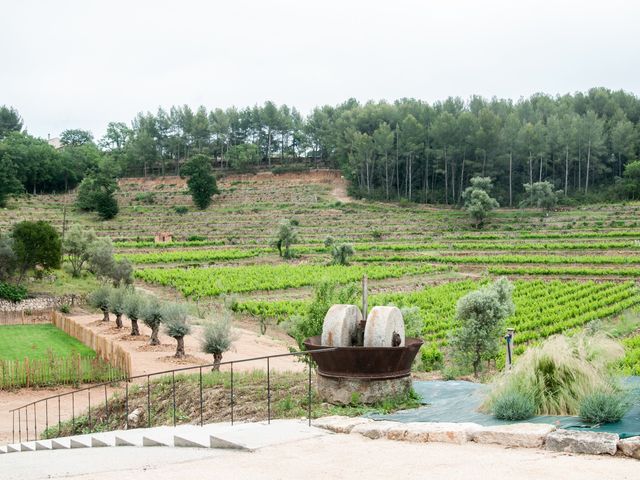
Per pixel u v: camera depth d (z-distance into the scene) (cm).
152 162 17438
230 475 859
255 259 9819
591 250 9281
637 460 842
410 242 10875
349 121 17450
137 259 9338
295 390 1764
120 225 12669
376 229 11825
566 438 905
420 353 3450
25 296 6100
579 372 1186
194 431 1266
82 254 7431
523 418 1138
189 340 4700
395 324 1456
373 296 6009
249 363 3719
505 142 14425
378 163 15362
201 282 7388
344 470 856
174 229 12462
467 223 11856
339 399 1420
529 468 816
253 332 5297
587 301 6109
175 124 18788
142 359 3928
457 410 1278
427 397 1503
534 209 12850
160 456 1041
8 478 959
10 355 4047
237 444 1036
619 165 14875
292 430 1128
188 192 15150
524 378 1219
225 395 1847
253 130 19162
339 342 1436
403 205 13712
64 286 6819
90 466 1002
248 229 12288
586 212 11825
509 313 3416
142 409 2042
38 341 4603
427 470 834
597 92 17538
